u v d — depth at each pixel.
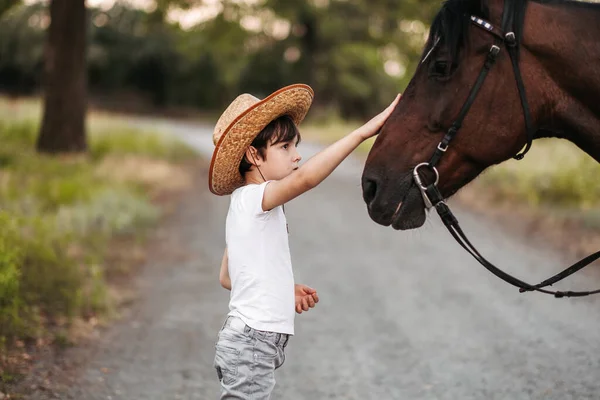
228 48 21.67
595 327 5.26
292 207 12.20
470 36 2.73
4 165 11.68
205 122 46.44
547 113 2.84
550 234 9.09
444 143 2.77
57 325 5.12
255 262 2.66
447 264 7.61
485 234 9.33
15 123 16.95
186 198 13.26
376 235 9.48
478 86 2.73
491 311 5.77
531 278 6.86
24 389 3.97
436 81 2.76
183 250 8.45
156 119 44.47
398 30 34.75
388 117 2.82
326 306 6.00
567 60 2.74
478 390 4.12
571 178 11.34
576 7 2.80
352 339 5.12
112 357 4.66
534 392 4.05
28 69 40.78
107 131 19.19
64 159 13.65
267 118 2.66
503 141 2.78
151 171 15.09
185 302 6.15
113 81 49.31
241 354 2.63
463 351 4.81
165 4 17.42
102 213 9.00
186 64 48.88
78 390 4.04
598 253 2.92
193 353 4.82
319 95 45.50
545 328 5.27
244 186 2.73
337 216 11.20
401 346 4.95
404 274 7.17
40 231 6.00
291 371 4.50
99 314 5.56
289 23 41.34
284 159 2.74
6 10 13.56
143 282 6.83
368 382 4.29
